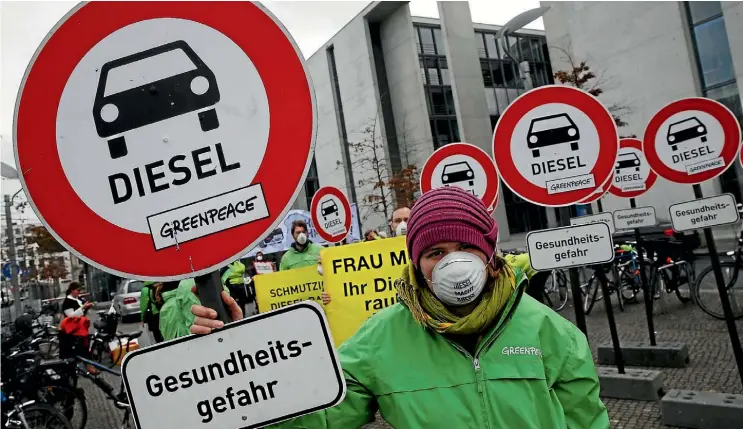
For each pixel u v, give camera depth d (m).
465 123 31.89
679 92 19.33
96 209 1.46
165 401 1.49
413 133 33.62
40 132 1.45
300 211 13.88
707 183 18.38
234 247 1.48
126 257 1.47
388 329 1.63
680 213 4.45
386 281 4.81
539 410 1.49
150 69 1.48
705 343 6.38
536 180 3.96
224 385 1.49
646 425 4.25
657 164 4.62
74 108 1.46
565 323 1.63
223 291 1.55
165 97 1.48
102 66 1.47
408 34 33.22
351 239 14.57
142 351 1.50
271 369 1.49
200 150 1.48
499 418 1.47
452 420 1.48
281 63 1.47
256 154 1.48
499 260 1.64
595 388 1.57
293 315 1.49
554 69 25.05
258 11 1.48
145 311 6.35
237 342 1.49
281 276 6.08
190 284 4.34
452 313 1.62
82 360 5.55
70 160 1.46
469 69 32.47
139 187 1.47
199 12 1.48
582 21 22.19
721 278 4.23
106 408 6.85
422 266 1.61
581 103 3.86
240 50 1.48
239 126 1.48
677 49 19.25
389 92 35.19
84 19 1.46
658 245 8.83
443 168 5.81
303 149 1.47
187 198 1.48
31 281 32.78
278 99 1.48
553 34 24.94
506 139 3.98
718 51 18.38
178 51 1.48
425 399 1.51
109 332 9.73
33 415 4.88
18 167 1.43
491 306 1.51
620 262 9.41
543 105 3.92
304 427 1.55
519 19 12.85
